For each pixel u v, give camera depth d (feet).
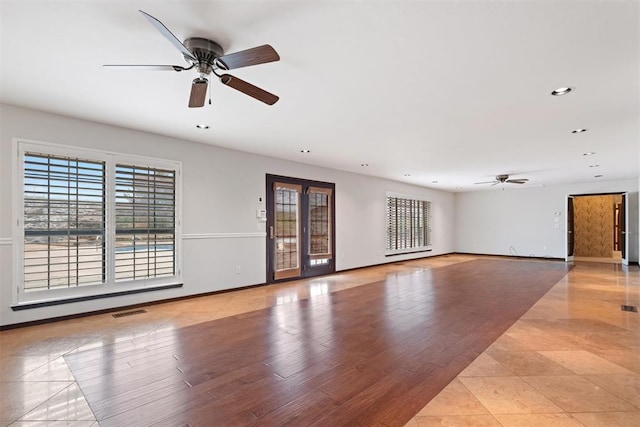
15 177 11.20
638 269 24.86
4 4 5.93
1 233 10.99
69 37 7.07
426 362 8.48
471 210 36.88
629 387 7.11
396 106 11.10
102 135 13.03
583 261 30.19
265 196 19.08
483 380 7.49
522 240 33.53
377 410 6.34
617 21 6.45
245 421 6.03
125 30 6.84
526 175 25.73
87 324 11.71
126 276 13.66
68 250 12.17
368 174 25.90
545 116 12.00
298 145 16.56
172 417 6.16
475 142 15.75
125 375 7.85
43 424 5.98
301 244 21.13
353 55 7.85
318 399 6.75
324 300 15.29
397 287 18.30
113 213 13.28
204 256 16.21
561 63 8.15
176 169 15.21
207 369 8.14
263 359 8.72
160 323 11.84
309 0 5.90
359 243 25.57
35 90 9.84
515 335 10.39
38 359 8.77
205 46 7.12
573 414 6.12
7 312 11.05
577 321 11.82
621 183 27.99
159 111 11.65
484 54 7.77
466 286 18.48
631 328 11.02
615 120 12.37
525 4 5.98
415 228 32.01
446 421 5.95
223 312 13.29
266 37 7.11
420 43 7.31
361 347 9.50
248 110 11.54
